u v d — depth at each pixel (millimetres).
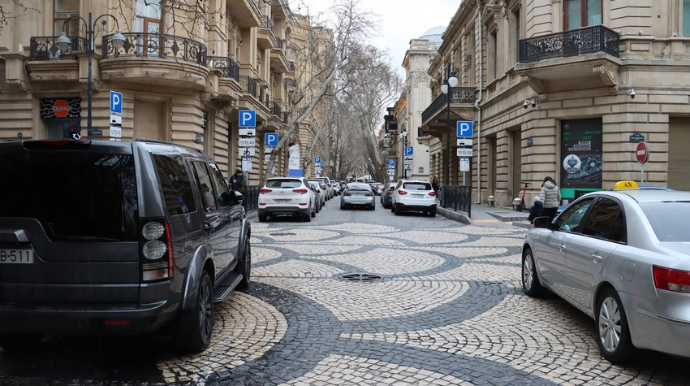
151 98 20375
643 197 5023
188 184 5012
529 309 6582
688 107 18391
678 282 3855
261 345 5074
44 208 4098
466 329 5691
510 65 25016
